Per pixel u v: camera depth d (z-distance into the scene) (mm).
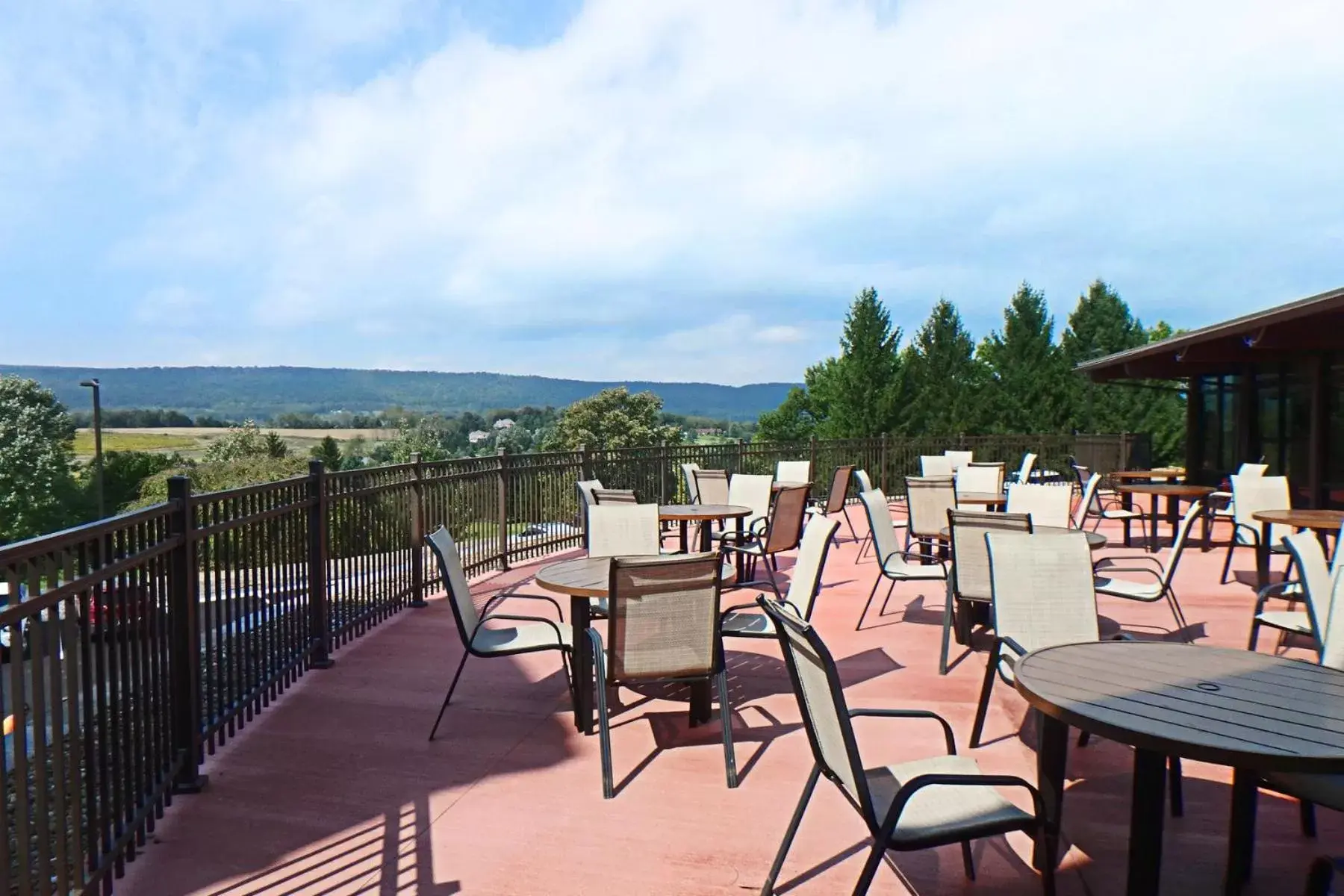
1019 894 2795
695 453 14000
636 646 3732
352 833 3277
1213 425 16656
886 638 6320
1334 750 2018
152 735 3406
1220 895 2766
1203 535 10680
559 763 3963
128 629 3154
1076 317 35906
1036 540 4273
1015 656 4121
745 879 2904
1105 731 2217
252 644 4656
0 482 49281
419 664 5711
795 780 3729
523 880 2908
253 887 2883
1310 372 13031
